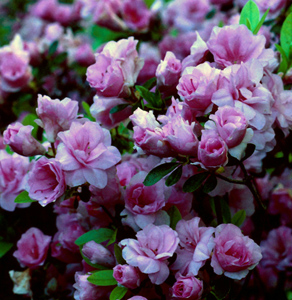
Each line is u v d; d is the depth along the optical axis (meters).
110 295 0.85
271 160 1.00
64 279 1.01
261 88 0.85
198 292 0.84
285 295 1.08
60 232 0.99
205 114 0.88
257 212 0.98
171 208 0.89
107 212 0.90
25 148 0.88
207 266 0.86
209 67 0.85
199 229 0.86
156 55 1.45
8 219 1.04
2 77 1.20
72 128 0.85
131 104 0.93
